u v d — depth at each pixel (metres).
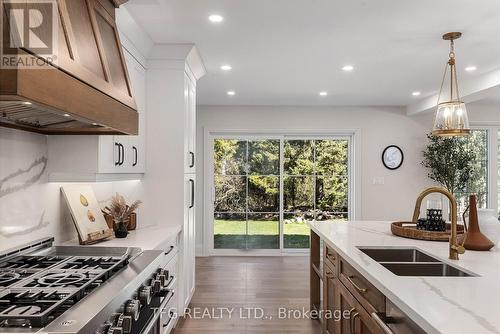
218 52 3.44
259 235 6.14
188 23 2.77
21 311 1.18
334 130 6.05
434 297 1.40
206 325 3.27
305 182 6.19
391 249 2.36
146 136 3.32
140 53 3.12
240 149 6.15
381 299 1.70
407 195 6.05
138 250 2.16
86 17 1.71
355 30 2.89
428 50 3.34
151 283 1.90
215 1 2.41
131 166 2.89
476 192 6.03
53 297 1.33
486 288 1.51
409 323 1.40
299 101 5.71
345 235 2.81
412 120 6.07
